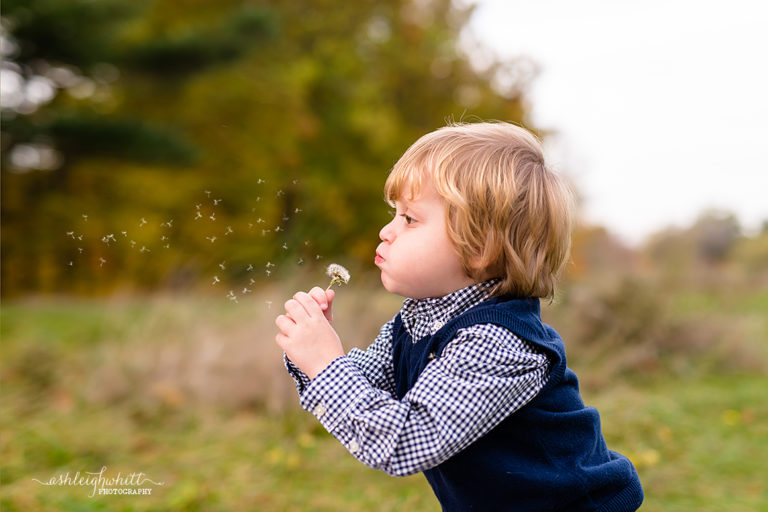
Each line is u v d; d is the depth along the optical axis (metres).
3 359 4.83
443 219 1.26
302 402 1.20
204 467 3.08
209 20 14.32
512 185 1.27
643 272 6.68
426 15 17.02
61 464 3.11
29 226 12.59
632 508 1.34
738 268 12.82
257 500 2.70
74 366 4.62
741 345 5.71
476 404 1.13
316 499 2.73
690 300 9.48
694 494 2.92
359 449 1.13
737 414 4.16
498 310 1.23
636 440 3.55
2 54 11.37
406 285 1.30
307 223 4.45
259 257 4.99
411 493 2.82
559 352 1.28
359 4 16.61
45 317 6.99
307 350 1.23
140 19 12.47
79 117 11.26
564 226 1.35
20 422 3.65
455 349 1.18
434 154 1.29
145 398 3.96
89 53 11.38
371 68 16.50
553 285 1.38
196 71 12.16
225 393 3.92
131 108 14.08
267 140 14.73
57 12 10.50
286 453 3.24
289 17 15.68
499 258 1.27
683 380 5.13
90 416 3.80
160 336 4.66
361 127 15.45
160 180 13.43
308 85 15.52
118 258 8.16
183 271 5.80
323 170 15.23
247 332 4.23
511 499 1.23
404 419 1.12
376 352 1.49
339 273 1.37
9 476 2.90
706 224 13.49
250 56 12.79
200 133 14.53
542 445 1.24
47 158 12.74
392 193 1.34
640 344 5.42
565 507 1.25
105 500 2.67
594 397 4.36
